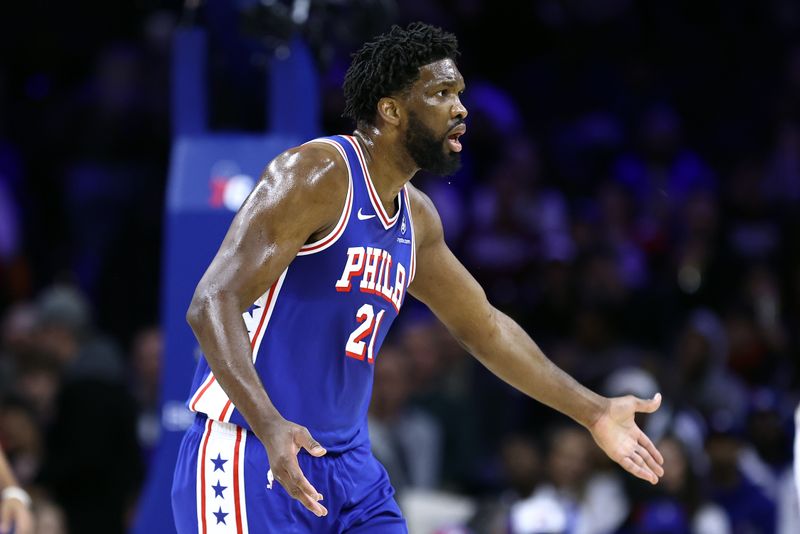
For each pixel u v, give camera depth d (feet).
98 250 122.62
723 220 129.59
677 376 98.43
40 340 91.66
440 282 43.68
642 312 112.88
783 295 118.93
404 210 41.04
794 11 158.40
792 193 134.31
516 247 120.98
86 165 126.41
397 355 97.45
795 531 83.87
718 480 88.48
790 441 95.86
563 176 135.95
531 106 149.79
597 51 153.79
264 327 39.32
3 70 139.13
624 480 78.59
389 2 65.31
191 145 65.16
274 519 39.37
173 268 63.98
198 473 40.04
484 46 153.17
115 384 82.38
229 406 39.60
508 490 87.66
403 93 39.32
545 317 112.16
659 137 137.59
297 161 38.70
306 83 64.75
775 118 148.25
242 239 37.83
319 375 39.68
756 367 110.22
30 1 142.20
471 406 101.50
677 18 156.97
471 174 133.49
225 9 64.44
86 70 142.20
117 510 81.35
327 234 38.96
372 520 40.88
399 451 94.43
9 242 119.85
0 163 131.85
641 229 124.88
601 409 44.52
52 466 80.48
